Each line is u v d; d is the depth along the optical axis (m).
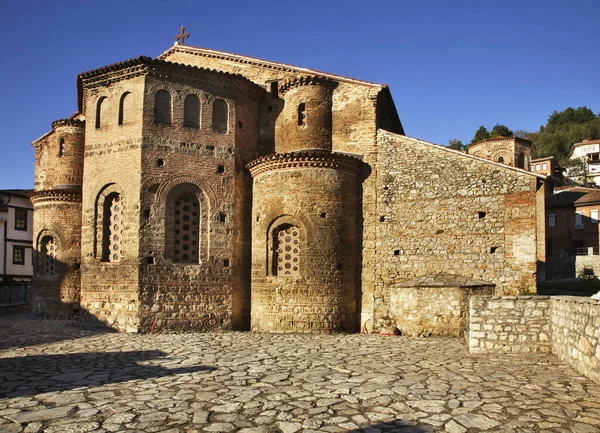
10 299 38.81
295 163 22.08
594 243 53.94
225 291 22.61
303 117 24.50
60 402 9.66
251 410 9.06
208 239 22.58
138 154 21.83
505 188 21.48
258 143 25.55
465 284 19.84
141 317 20.92
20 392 10.47
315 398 9.86
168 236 21.92
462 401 9.49
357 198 23.45
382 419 8.48
